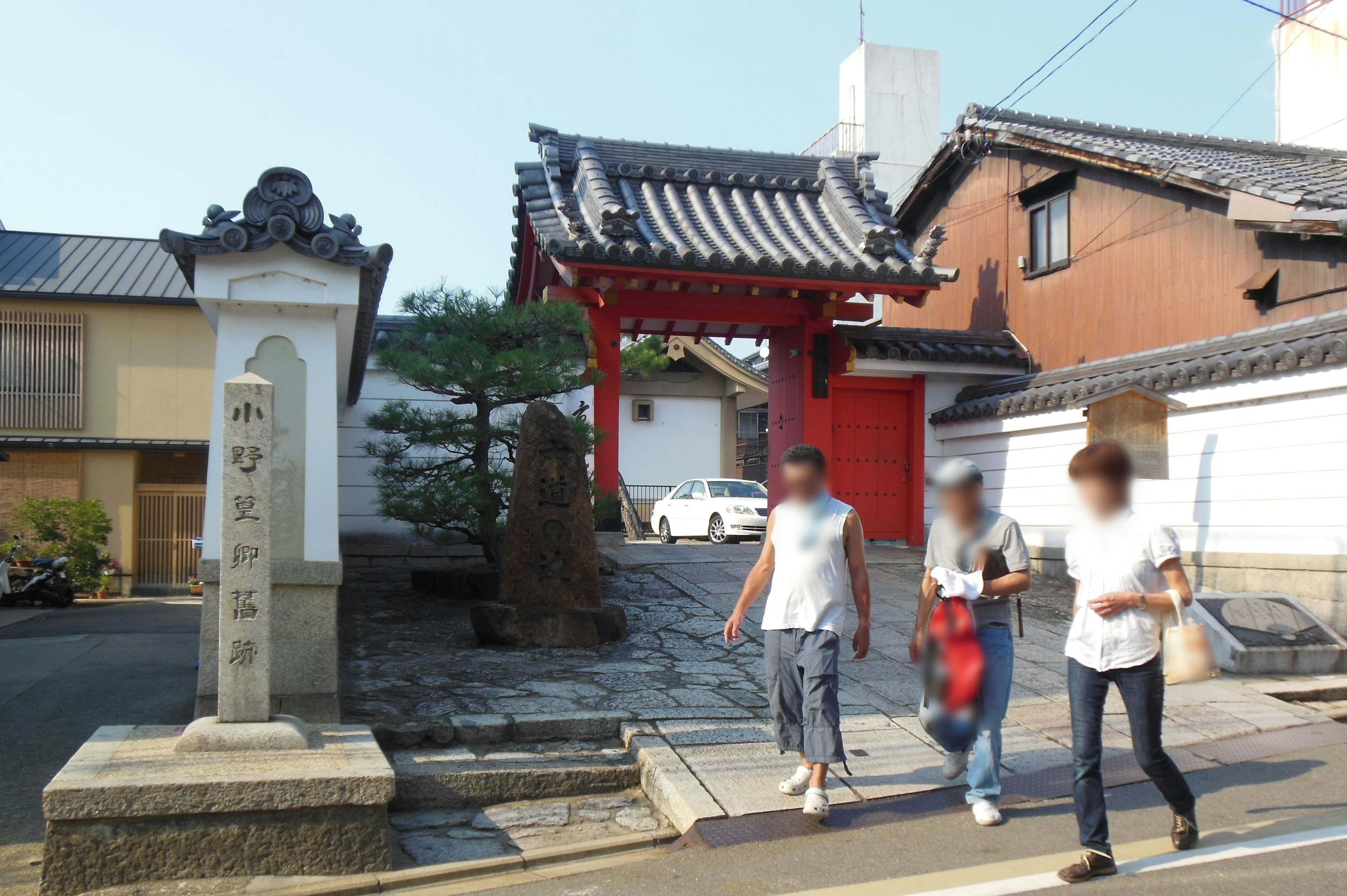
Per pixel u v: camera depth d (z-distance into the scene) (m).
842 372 13.54
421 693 6.43
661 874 4.18
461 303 9.55
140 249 21.39
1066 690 7.12
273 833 4.23
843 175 14.54
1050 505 11.95
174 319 19.58
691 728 5.91
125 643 9.91
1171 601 4.09
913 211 18.48
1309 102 17.27
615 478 12.46
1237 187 11.01
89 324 19.27
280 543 5.68
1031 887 3.92
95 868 4.04
